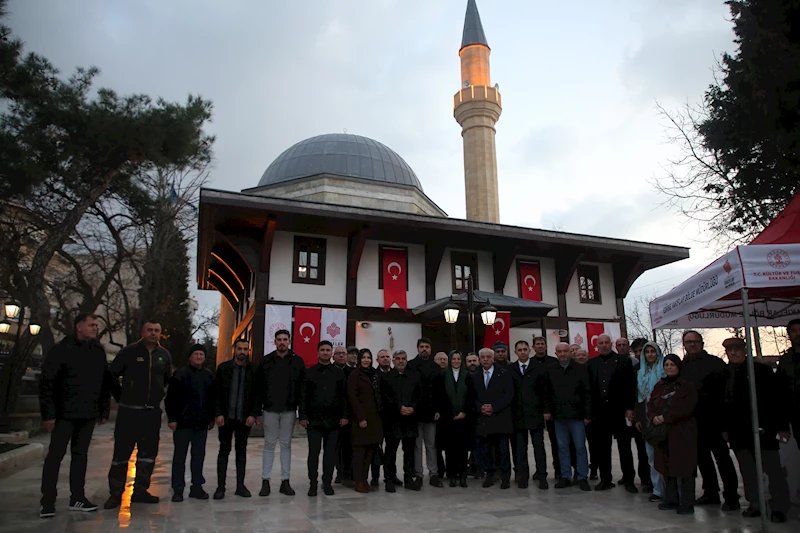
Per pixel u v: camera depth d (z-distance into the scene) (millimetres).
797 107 9766
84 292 25531
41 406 5906
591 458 8945
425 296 21125
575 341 23203
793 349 6250
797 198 7332
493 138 34375
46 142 18344
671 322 8555
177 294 37344
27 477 8711
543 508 6570
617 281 24859
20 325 16984
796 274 5793
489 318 13484
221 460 7207
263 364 7559
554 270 23734
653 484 7238
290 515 6121
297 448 14188
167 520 5816
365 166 28406
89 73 19766
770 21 9734
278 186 26969
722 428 6395
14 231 18734
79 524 5590
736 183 13016
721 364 6922
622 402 7926
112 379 6617
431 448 8289
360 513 6246
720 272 6086
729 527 5582
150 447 6793
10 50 15492
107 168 20016
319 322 19094
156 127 19047
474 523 5781
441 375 8461
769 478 5867
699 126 13438
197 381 7121
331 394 7613
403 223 18938
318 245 20031
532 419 8156
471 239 21141
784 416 5914
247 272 21844
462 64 37188
